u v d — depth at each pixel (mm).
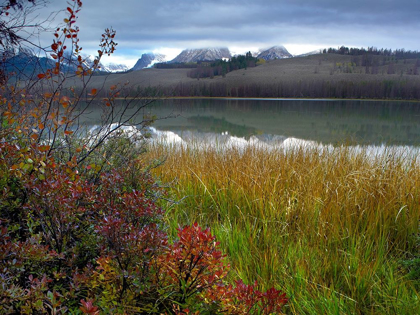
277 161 5504
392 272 2750
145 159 3846
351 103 71250
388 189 3994
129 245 1623
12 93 2186
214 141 8750
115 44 2410
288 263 2896
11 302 1385
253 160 5488
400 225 3412
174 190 4562
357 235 3254
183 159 6125
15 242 1670
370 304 2432
